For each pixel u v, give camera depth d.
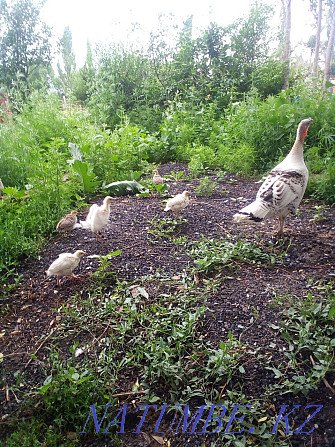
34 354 1.23
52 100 4.19
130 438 1.01
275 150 3.21
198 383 1.11
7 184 2.73
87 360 1.20
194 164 3.11
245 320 1.33
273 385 1.09
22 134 3.23
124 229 2.08
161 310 1.36
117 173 2.99
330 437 0.97
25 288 1.59
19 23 5.20
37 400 1.07
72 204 2.50
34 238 1.92
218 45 5.25
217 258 1.65
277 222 2.12
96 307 1.43
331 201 2.43
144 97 5.04
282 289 1.48
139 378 1.15
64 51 6.86
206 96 4.93
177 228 2.07
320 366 1.10
